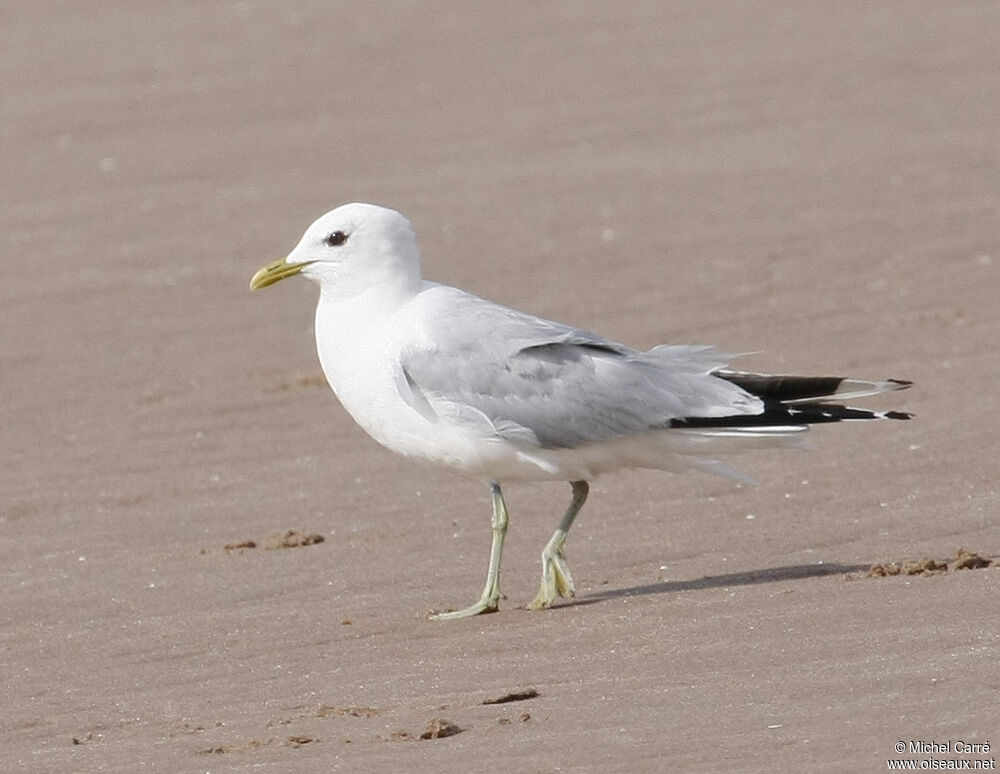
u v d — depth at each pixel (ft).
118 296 61.57
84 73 89.35
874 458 43.45
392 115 82.17
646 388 35.06
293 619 35.40
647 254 63.26
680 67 86.84
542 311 58.39
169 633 34.96
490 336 35.24
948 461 42.63
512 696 29.01
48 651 34.37
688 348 36.09
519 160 75.15
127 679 32.40
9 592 38.17
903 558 36.09
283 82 87.25
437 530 40.98
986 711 25.46
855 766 23.81
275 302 60.90
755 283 60.03
